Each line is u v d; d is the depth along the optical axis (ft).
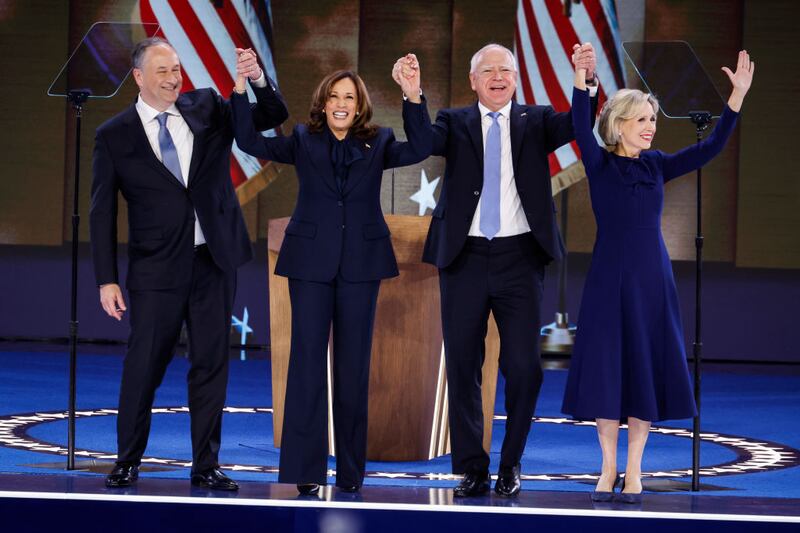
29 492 42.37
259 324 124.57
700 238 53.47
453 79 123.44
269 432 71.61
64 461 57.21
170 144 46.50
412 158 45.88
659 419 46.78
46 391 88.58
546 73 122.62
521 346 45.88
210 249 45.85
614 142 47.62
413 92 44.98
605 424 46.73
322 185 45.62
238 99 45.16
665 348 46.68
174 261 46.03
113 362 110.01
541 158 46.91
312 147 45.93
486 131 47.42
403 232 61.16
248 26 122.72
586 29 121.90
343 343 45.39
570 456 64.80
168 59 45.75
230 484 44.98
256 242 124.06
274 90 46.65
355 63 123.85
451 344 46.52
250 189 123.75
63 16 123.75
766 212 123.24
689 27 121.90
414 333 61.62
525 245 46.37
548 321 123.54
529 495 45.37
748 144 122.52
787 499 45.39
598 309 46.52
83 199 124.98
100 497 42.22
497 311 46.75
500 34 123.03
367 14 123.65
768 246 123.24
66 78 56.03
